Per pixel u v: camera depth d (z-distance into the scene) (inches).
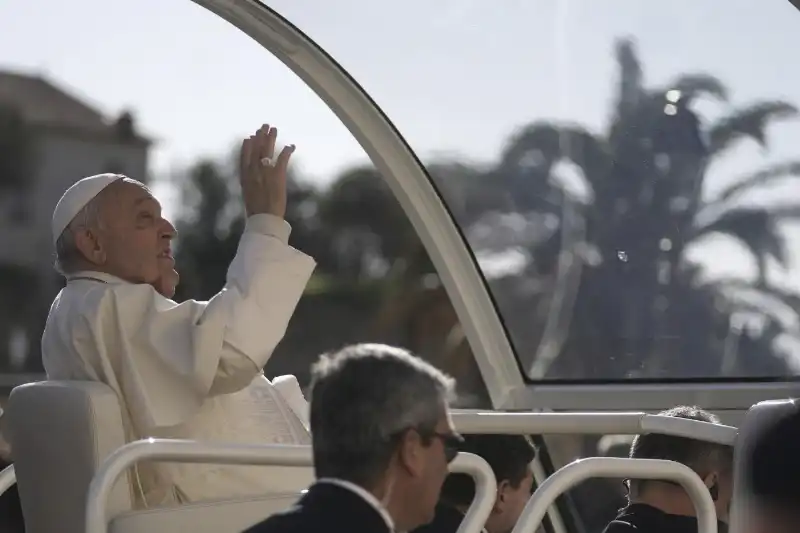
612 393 786.8
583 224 800.3
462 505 522.0
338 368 357.7
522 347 812.6
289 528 344.2
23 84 3973.9
